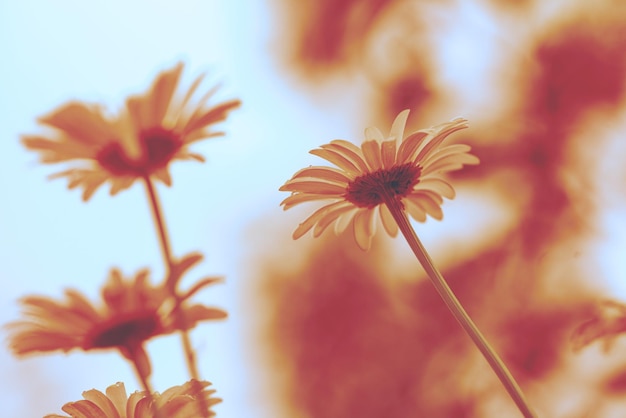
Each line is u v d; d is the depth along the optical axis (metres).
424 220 0.58
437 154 0.57
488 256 1.08
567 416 0.89
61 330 0.60
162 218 0.61
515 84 1.13
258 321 1.08
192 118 0.63
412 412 1.05
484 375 1.04
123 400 0.56
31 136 0.63
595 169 1.10
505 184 1.11
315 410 1.08
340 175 0.57
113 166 0.63
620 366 0.83
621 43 1.09
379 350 1.09
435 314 1.09
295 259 1.13
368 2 1.16
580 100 1.11
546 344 0.96
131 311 0.60
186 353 0.58
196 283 0.61
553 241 1.07
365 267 1.12
